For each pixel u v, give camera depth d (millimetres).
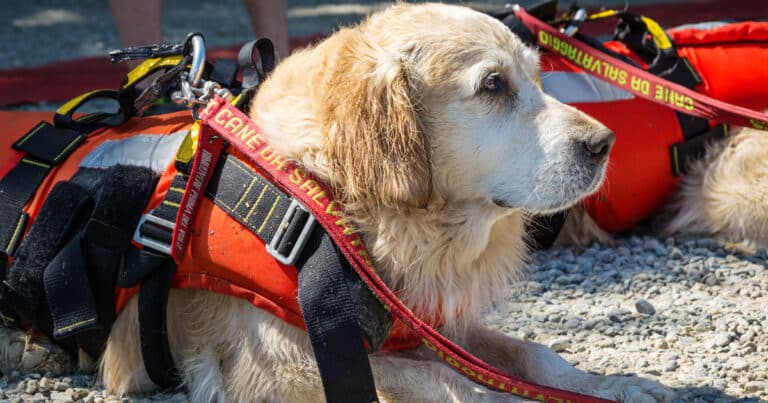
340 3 12328
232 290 2738
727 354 3184
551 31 4078
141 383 3020
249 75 3133
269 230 2670
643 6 10305
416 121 2783
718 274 3949
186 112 3268
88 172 2975
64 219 2881
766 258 4176
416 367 2809
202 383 2883
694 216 4375
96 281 2834
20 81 8023
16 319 3051
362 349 2572
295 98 2850
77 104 3287
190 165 2793
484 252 3029
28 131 3250
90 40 10359
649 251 4316
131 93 3207
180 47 3162
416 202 2764
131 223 2801
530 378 2998
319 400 2781
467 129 2836
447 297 2938
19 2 13961
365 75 2738
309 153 2721
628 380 2850
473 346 3166
